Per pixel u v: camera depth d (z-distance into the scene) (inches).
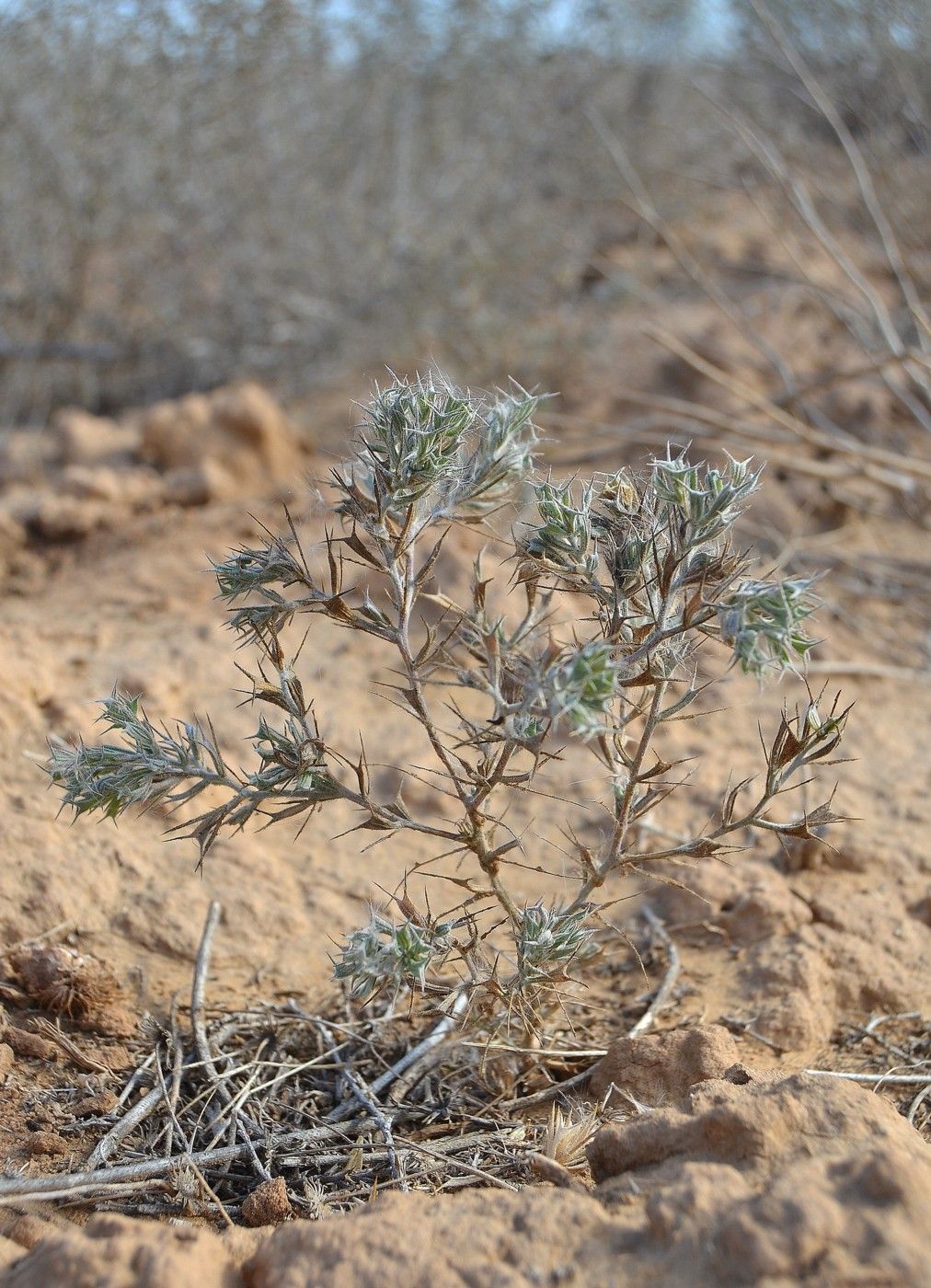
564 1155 76.1
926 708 148.6
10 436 229.5
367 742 129.7
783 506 188.7
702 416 189.8
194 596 160.1
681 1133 68.4
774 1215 58.4
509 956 100.5
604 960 101.0
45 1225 72.0
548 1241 61.4
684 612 72.4
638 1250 60.4
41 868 101.9
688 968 105.7
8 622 149.6
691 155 298.2
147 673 132.0
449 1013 87.7
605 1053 89.4
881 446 209.6
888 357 196.2
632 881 115.3
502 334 233.8
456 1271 59.4
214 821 77.3
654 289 262.2
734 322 211.3
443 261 244.1
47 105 237.3
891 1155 60.4
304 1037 95.3
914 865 117.6
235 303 251.0
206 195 245.8
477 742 77.7
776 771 77.5
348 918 108.0
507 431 77.3
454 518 78.1
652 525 75.2
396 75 259.1
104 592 163.5
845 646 161.9
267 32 232.1
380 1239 61.3
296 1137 82.4
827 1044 98.4
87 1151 81.2
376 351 241.1
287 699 78.2
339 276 251.1
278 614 76.6
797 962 102.0
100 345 253.0
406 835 119.3
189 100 236.8
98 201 241.3
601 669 66.9
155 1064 90.3
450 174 263.4
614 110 285.9
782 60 273.0
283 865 112.4
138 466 201.2
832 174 282.2
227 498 191.2
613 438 209.3
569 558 76.7
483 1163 79.9
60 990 92.8
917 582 175.3
